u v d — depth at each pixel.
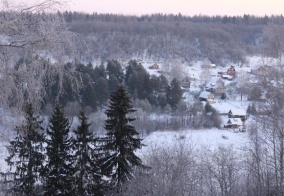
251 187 24.56
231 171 26.77
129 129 24.72
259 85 21.86
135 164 24.25
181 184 22.45
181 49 147.00
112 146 24.53
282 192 20.30
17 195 23.25
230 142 41.50
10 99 10.89
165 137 39.03
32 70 10.83
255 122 23.97
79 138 25.28
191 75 113.56
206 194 25.94
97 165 24.98
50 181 24.55
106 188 24.48
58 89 11.71
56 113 24.97
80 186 24.81
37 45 10.80
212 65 128.62
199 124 62.50
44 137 24.23
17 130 11.34
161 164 23.08
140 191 21.95
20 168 23.34
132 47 137.00
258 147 24.39
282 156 20.58
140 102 67.62
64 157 25.12
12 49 10.80
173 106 70.88
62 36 10.95
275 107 20.58
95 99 59.94
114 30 142.25
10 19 10.62
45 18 10.91
